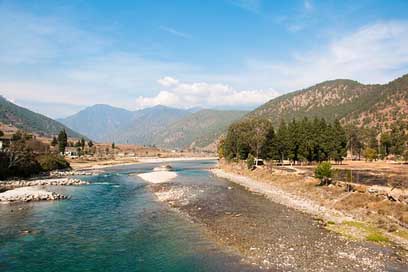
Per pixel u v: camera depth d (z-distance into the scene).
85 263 32.31
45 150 174.38
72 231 43.41
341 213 51.78
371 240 38.06
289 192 73.44
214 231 42.56
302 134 124.19
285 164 130.50
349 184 62.88
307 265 30.81
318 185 70.56
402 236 39.22
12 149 112.56
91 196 72.50
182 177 117.19
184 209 56.88
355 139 165.75
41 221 48.84
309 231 42.00
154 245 37.41
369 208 50.06
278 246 36.22
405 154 131.62
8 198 65.06
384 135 153.75
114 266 31.52
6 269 30.86
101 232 42.88
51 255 34.53
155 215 52.44
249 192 76.31
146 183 98.69
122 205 61.50
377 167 103.62
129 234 41.88
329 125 129.62
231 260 32.38
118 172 144.12
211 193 75.12
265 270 29.78
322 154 122.31
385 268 30.14
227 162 157.25
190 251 35.22
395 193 50.94
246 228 43.78
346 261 31.77
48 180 98.38
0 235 41.41
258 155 133.12
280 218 49.25
